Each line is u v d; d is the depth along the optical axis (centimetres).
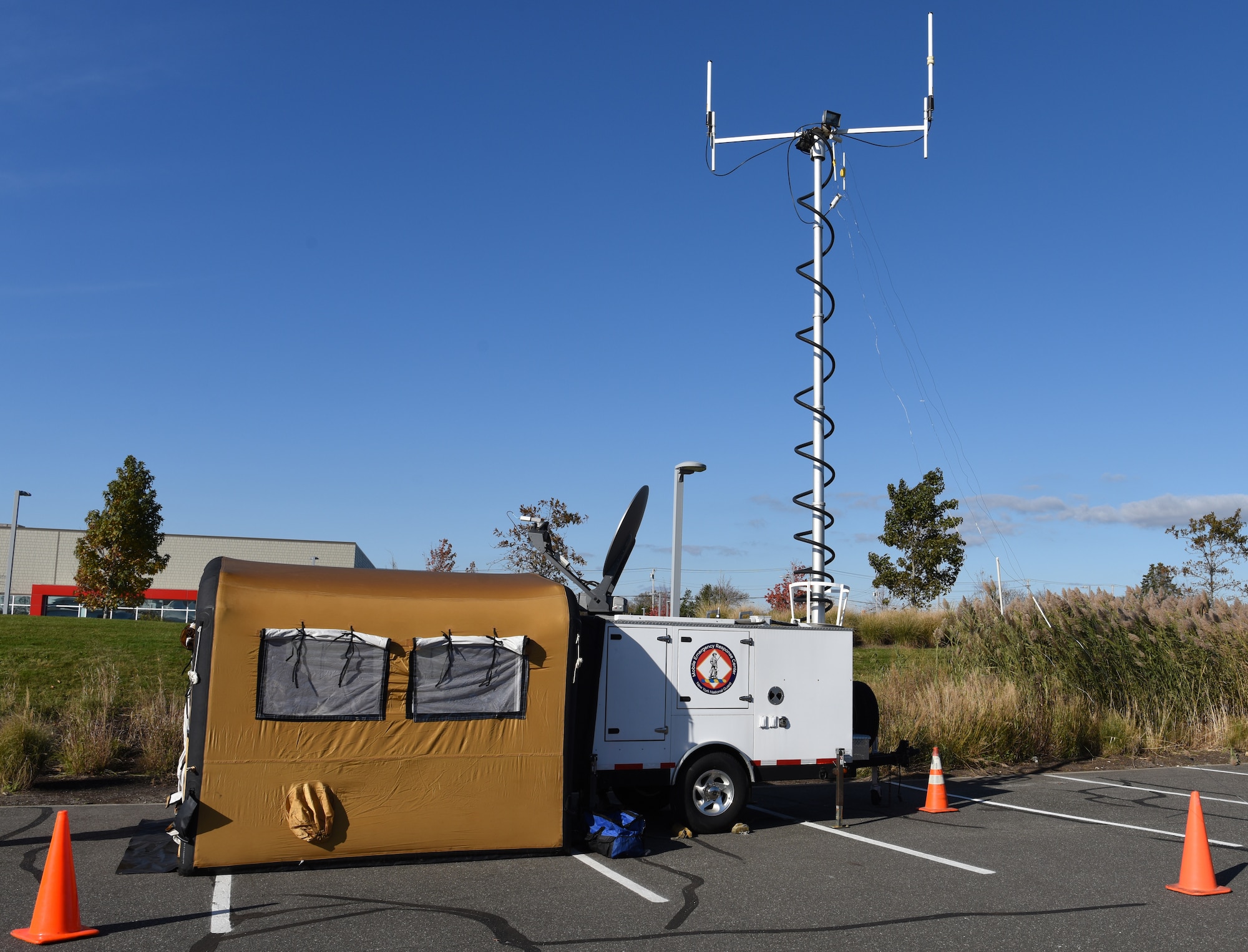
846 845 835
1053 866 754
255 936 548
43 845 795
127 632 1883
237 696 698
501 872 715
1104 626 1719
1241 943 552
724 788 893
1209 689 1641
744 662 913
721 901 637
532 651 774
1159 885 692
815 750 928
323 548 6488
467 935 555
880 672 1767
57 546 5959
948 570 2734
